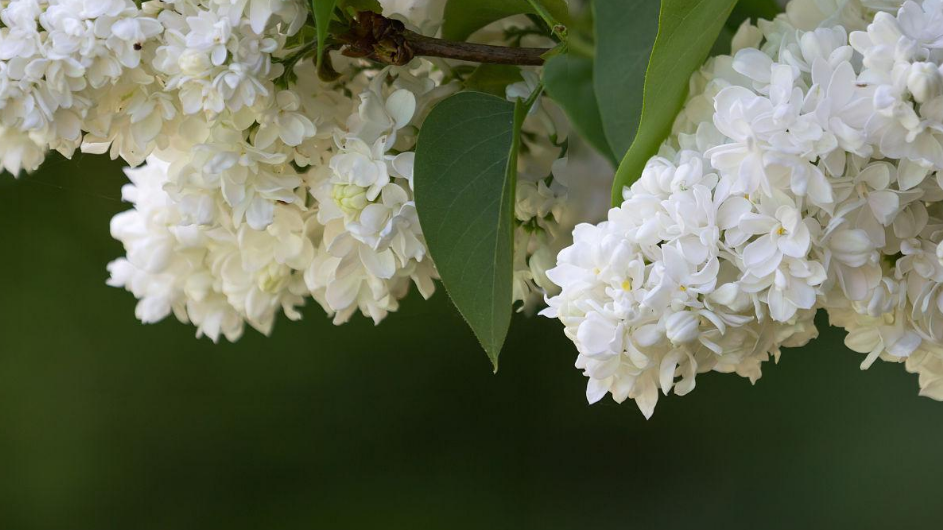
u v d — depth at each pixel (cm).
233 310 123
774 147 106
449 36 119
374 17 114
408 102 115
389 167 115
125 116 114
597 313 107
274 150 115
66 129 113
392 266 116
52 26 112
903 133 106
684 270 107
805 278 107
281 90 114
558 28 115
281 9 112
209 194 116
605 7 109
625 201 107
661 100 109
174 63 112
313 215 118
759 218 107
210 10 112
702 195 107
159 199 121
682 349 108
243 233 118
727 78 109
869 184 107
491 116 113
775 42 109
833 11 109
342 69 117
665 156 110
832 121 106
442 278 111
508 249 111
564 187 117
